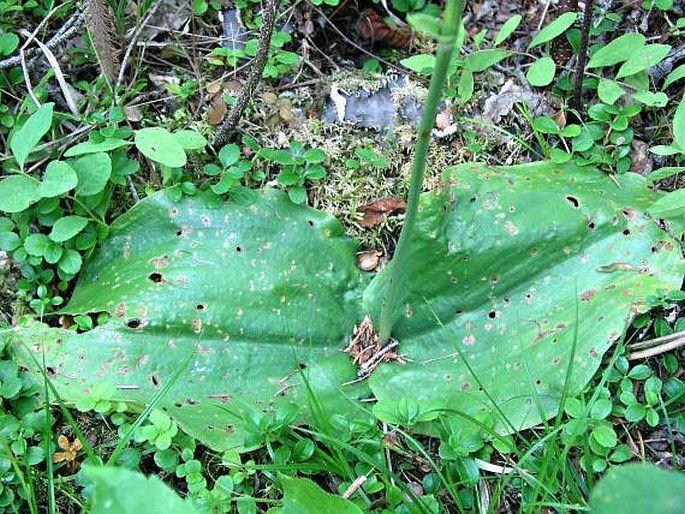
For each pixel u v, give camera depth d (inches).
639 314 14.2
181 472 13.0
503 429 13.2
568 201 14.7
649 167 16.2
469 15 18.4
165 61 17.4
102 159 14.5
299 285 14.8
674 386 13.7
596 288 14.3
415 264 14.6
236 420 13.4
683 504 5.8
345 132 16.7
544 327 14.2
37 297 15.1
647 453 13.6
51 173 14.0
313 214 15.2
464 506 12.9
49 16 16.7
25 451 13.1
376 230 15.9
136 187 16.0
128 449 13.3
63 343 13.9
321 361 14.6
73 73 17.1
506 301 14.7
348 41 18.1
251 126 16.6
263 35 14.2
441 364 14.5
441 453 13.0
